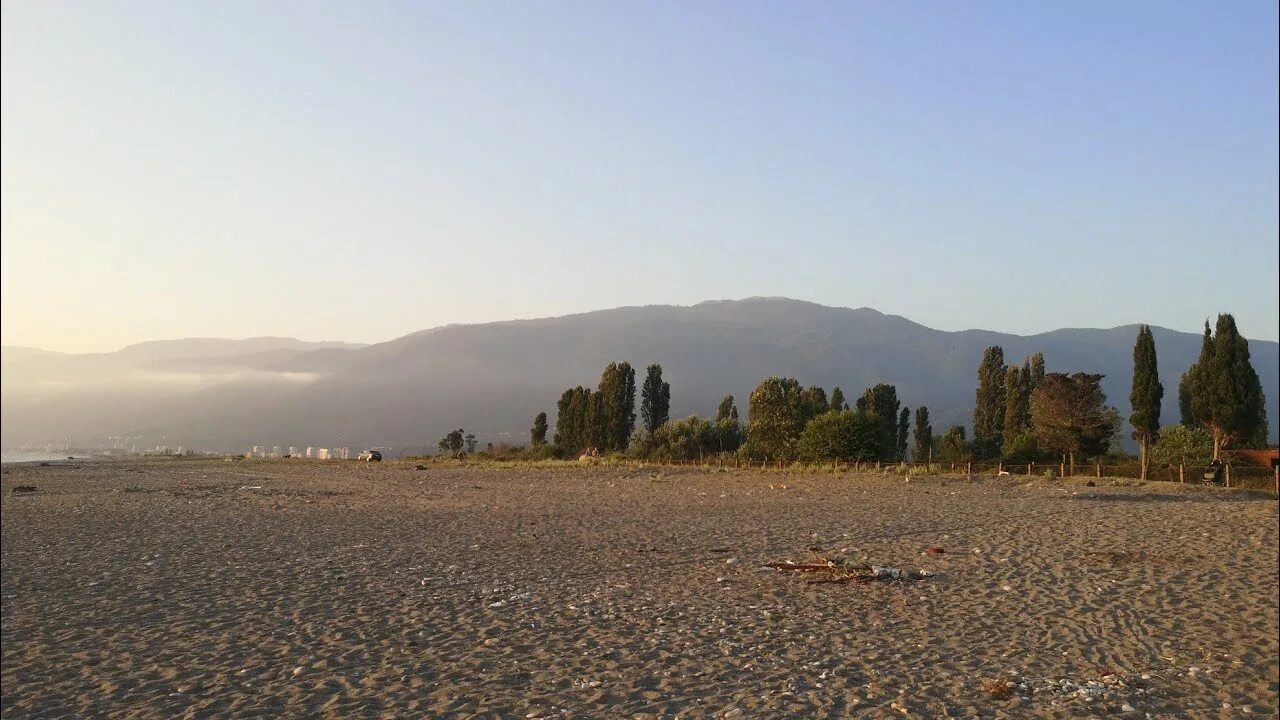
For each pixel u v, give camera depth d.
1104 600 15.40
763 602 15.37
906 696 10.38
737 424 73.56
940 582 16.92
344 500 36.50
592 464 61.00
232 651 12.50
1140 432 52.78
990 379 81.62
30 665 11.97
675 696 10.33
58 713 10.04
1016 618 14.21
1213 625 13.82
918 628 13.59
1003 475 45.53
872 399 88.12
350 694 10.52
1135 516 26.88
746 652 12.21
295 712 9.91
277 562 20.02
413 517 29.27
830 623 13.86
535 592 16.34
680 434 68.94
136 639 13.27
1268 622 13.96
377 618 14.37
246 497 38.59
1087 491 36.59
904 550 20.56
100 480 53.91
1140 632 13.43
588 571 18.47
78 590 17.00
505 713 9.80
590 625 13.80
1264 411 53.16
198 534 25.27
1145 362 52.75
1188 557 19.39
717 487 41.28
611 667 11.50
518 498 36.66
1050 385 56.00
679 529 24.91
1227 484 38.78
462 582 17.38
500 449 88.56
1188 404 65.12
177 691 10.73
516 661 11.83
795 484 42.25
